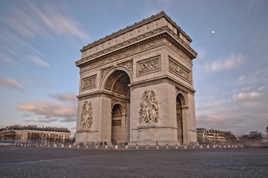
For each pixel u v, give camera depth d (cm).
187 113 6638
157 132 5519
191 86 7138
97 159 2280
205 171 1309
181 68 6762
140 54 6544
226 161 1875
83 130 7425
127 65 6900
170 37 6181
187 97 6800
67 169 1459
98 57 7731
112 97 7869
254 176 1105
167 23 6544
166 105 5569
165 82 5741
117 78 7756
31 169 1458
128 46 6806
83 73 8419
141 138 5762
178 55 6681
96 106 7444
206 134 16962
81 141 7412
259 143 6562
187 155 2708
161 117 5581
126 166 1611
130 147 5606
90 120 7475
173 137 5475
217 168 1434
